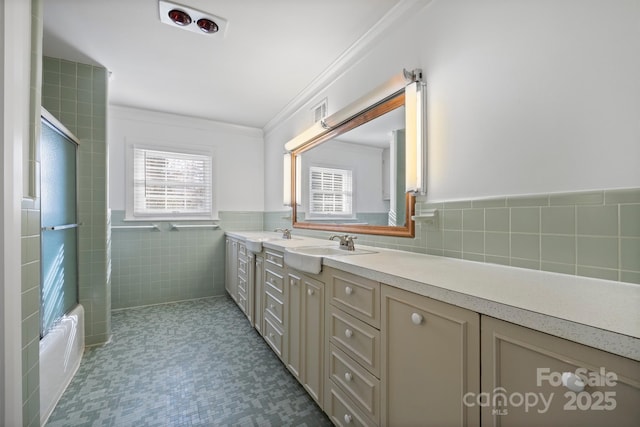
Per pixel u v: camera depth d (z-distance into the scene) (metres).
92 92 2.28
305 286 1.54
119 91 2.75
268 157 3.81
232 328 2.57
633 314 0.57
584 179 0.93
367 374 1.09
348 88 2.15
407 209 1.64
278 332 1.88
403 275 0.95
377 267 1.10
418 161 1.50
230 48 2.03
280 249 1.85
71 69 2.22
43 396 1.37
